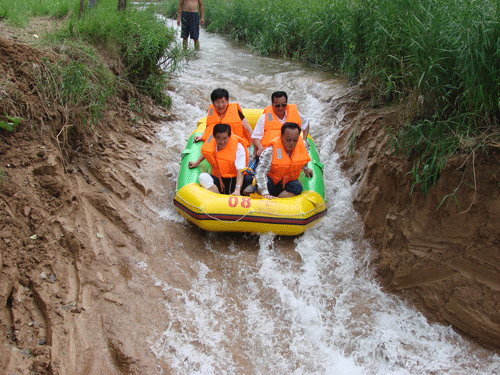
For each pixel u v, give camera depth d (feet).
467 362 10.89
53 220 13.05
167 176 17.33
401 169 13.94
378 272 13.43
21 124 14.46
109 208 14.56
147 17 25.54
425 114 14.89
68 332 10.75
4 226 12.01
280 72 29.73
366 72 20.86
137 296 12.19
